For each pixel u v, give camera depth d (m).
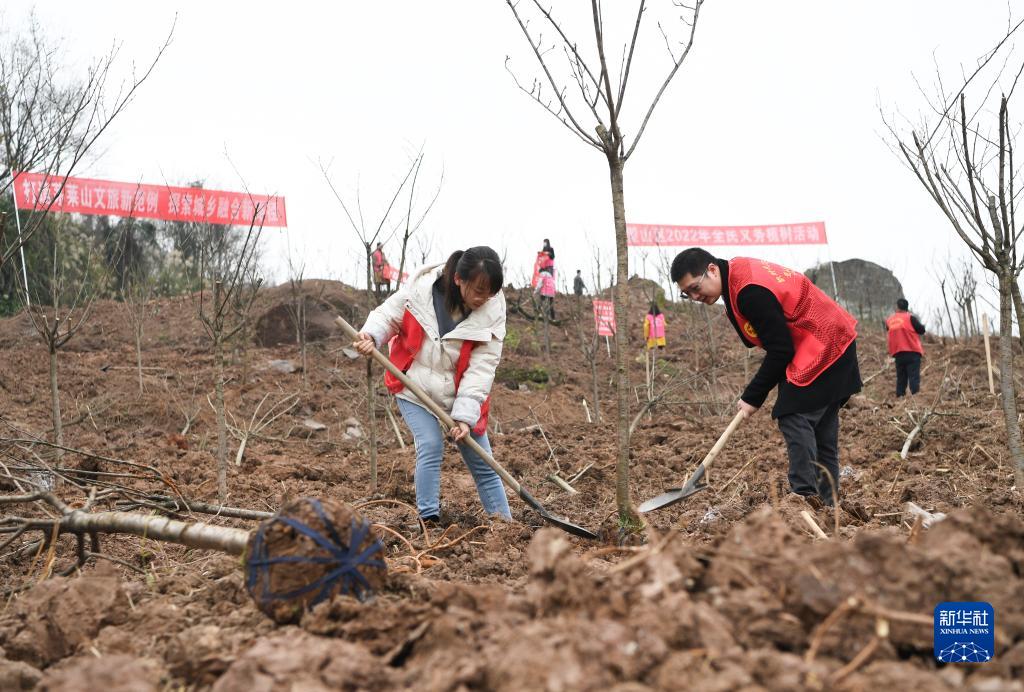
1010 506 4.36
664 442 8.80
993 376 11.48
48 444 4.41
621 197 3.94
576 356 15.55
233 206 11.55
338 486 6.31
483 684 1.74
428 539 4.09
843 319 4.23
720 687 1.57
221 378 5.33
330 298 14.79
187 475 6.41
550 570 2.04
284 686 1.84
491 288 4.11
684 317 19.16
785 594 1.93
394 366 4.29
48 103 5.16
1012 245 4.54
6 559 3.73
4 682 2.13
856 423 8.91
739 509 4.14
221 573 3.14
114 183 11.80
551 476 5.51
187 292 16.81
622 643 1.71
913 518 3.63
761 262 4.28
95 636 2.45
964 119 4.36
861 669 1.75
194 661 2.09
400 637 2.15
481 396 4.32
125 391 10.57
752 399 4.16
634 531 3.92
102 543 3.92
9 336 13.05
